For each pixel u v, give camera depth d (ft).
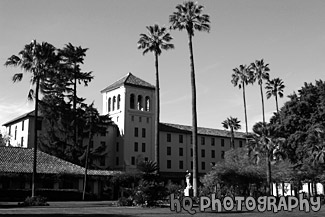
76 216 88.12
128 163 277.85
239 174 188.44
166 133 309.63
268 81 286.25
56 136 238.68
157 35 184.55
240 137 352.69
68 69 213.66
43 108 236.22
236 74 285.64
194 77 153.48
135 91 292.40
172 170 307.78
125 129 282.77
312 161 181.47
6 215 87.35
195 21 159.02
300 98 201.67
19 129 265.75
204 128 349.41
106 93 305.12
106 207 124.88
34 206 130.93
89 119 236.22
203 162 328.29
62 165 203.62
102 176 208.33
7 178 179.22
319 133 180.75
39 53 142.82
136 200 128.88
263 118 270.87
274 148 193.26
